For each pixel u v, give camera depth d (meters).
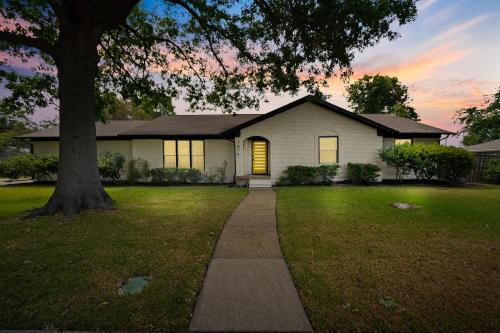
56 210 6.40
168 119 16.67
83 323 2.25
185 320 2.32
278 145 12.95
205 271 3.36
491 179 13.16
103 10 6.58
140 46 9.94
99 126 16.44
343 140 13.02
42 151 15.22
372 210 6.80
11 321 2.28
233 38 8.27
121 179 14.73
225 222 5.74
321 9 5.94
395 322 2.28
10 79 8.99
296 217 6.11
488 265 3.48
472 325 2.24
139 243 4.39
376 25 6.01
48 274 3.22
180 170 13.73
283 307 2.52
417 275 3.19
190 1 7.68
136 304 2.56
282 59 7.78
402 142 14.20
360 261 3.62
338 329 2.20
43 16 8.45
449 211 6.63
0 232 4.97
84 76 6.67
